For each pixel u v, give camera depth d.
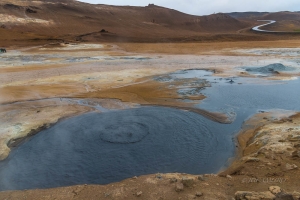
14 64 29.03
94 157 9.77
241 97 16.19
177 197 6.18
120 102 15.80
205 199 5.99
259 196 5.61
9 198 6.85
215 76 21.72
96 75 22.75
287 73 21.88
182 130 11.87
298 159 7.54
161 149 10.22
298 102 15.05
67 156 9.89
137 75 22.50
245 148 9.88
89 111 14.44
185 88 18.33
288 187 6.16
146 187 6.79
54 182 8.43
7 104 15.63
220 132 11.65
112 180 8.48
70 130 12.12
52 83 20.34
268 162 7.62
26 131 11.77
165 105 15.12
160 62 29.20
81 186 7.23
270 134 9.99
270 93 16.86
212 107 14.60
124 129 12.03
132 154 9.92
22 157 9.91
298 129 9.95
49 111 14.35
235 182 6.77
